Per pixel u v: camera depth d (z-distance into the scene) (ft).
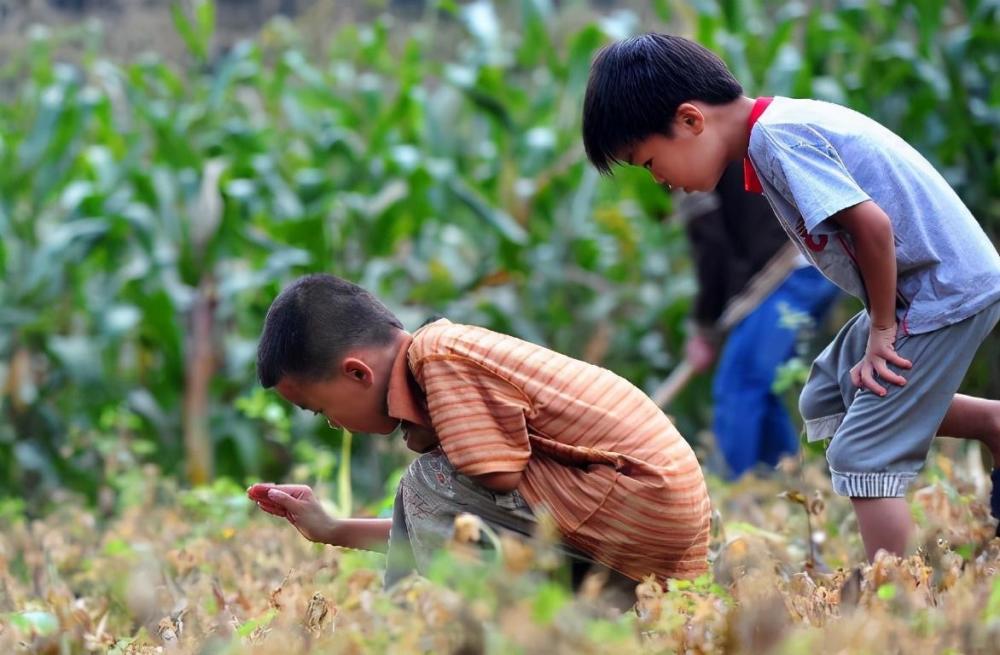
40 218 79.10
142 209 71.51
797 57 74.08
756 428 53.83
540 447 26.71
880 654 19.95
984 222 72.38
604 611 23.98
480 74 78.84
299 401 27.91
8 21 117.08
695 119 28.58
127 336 74.33
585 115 29.76
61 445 69.87
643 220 80.48
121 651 26.66
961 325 28.32
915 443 28.63
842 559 32.07
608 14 114.21
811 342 59.82
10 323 70.49
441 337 27.04
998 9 73.46
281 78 86.58
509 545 20.24
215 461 71.82
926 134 73.92
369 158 79.05
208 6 84.64
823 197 27.48
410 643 19.70
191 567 35.53
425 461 27.58
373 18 118.83
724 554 28.81
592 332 76.89
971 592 22.90
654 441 26.73
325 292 27.48
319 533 29.73
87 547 45.24
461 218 79.77
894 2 76.38
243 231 72.23
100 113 82.48
